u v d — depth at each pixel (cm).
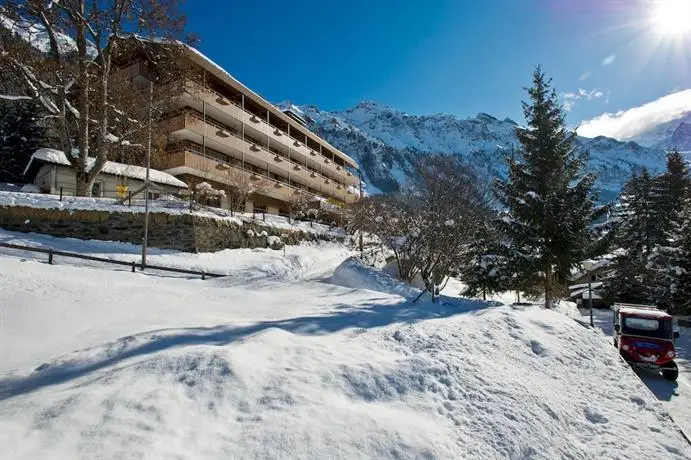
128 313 848
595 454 467
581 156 2134
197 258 1914
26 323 705
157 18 2184
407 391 460
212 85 3466
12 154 3166
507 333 821
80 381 434
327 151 5462
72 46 2425
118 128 2509
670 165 3947
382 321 843
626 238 3719
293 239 2692
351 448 339
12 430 312
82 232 1783
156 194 2608
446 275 2117
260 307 1034
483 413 450
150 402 360
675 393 1049
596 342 962
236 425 353
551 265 2012
